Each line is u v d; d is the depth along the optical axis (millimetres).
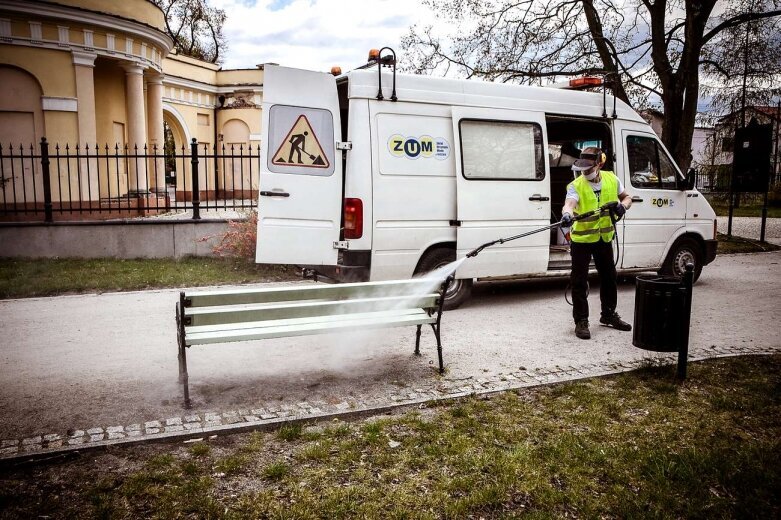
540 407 3984
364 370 4727
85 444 3332
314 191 6203
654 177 8055
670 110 14336
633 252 7832
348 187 6254
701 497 2865
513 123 7086
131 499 2812
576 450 3299
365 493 2883
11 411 3826
